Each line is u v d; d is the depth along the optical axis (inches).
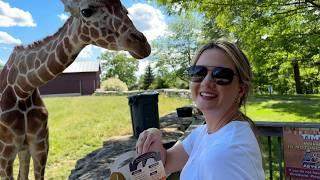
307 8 272.1
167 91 789.9
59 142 316.8
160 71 1489.9
